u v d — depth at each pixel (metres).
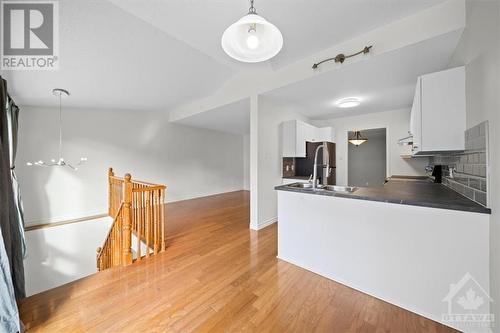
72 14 1.86
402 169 4.33
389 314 1.52
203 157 6.48
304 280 1.94
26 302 1.62
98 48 2.33
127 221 2.34
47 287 3.49
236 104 3.88
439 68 2.35
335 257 1.94
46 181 3.74
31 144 3.60
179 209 4.75
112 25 2.05
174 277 1.99
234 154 7.58
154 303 1.62
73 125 4.05
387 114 4.52
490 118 1.24
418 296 1.52
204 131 6.51
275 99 3.65
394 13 1.83
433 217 1.47
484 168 1.32
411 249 1.55
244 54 1.29
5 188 1.53
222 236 3.06
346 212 1.87
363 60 2.16
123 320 1.45
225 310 1.55
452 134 1.67
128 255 2.29
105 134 4.46
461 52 1.75
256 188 3.35
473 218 1.33
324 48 2.41
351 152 7.23
